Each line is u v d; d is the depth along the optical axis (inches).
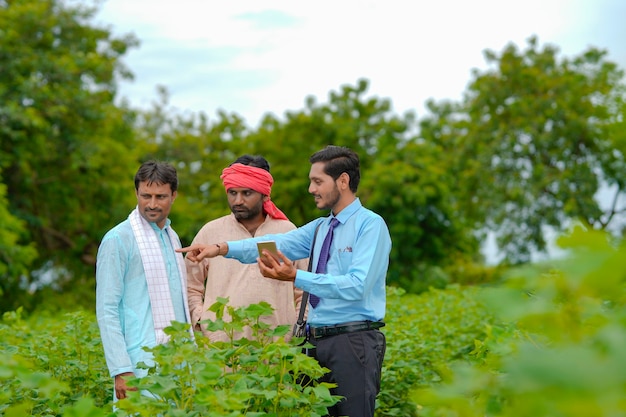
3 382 155.6
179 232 1005.2
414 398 69.2
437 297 400.8
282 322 186.1
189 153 1272.1
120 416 120.2
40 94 807.7
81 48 937.5
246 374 138.2
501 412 71.9
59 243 945.5
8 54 828.6
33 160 851.4
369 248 159.9
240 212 185.3
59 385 98.4
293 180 1111.6
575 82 1153.4
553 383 47.6
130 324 163.6
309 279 153.8
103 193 925.2
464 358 264.4
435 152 1163.3
